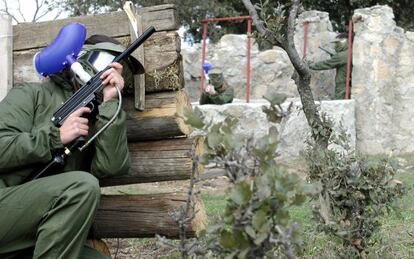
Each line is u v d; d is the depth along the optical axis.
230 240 3.51
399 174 15.13
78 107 5.76
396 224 9.09
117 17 6.77
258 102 20.14
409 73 19.84
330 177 6.33
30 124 5.91
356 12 19.91
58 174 5.65
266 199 3.46
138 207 6.66
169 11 6.61
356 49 19.70
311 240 7.35
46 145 5.61
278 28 7.52
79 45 5.98
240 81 22.30
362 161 6.41
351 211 6.37
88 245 6.44
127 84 6.57
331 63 20.20
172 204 6.55
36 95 6.02
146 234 6.73
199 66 23.12
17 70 7.14
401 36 19.84
